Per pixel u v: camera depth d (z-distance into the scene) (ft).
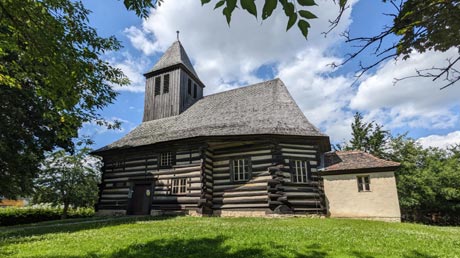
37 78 22.17
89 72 21.08
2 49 19.94
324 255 20.57
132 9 17.06
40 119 51.26
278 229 30.09
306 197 48.42
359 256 20.34
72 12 19.79
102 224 39.81
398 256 20.47
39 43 17.46
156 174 56.95
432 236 28.60
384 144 93.97
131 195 58.75
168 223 37.96
